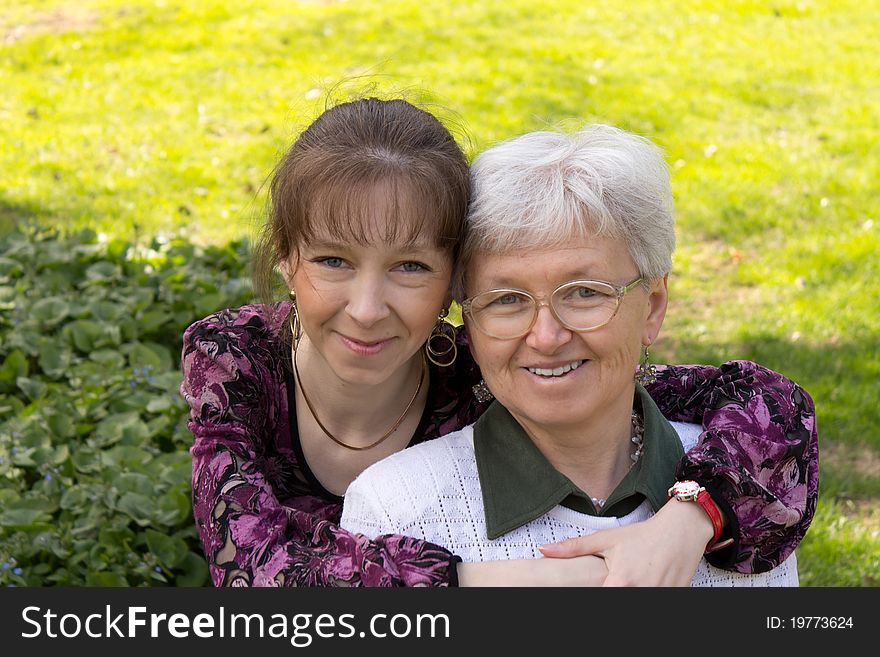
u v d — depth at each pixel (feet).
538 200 5.26
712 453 5.79
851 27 36.19
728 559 5.71
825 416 14.67
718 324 17.87
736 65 32.24
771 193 23.50
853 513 12.62
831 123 28.17
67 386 11.90
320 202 5.62
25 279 13.69
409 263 5.78
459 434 6.07
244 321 7.12
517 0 37.35
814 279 19.57
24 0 36.17
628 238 5.40
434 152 5.72
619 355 5.52
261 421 6.99
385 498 5.74
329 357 6.08
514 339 5.46
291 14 34.91
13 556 8.95
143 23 33.78
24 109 26.40
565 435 5.76
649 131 26.78
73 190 21.53
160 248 15.02
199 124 26.04
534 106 27.91
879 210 22.68
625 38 34.27
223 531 5.98
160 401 11.25
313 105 8.07
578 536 5.73
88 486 9.57
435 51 32.01
